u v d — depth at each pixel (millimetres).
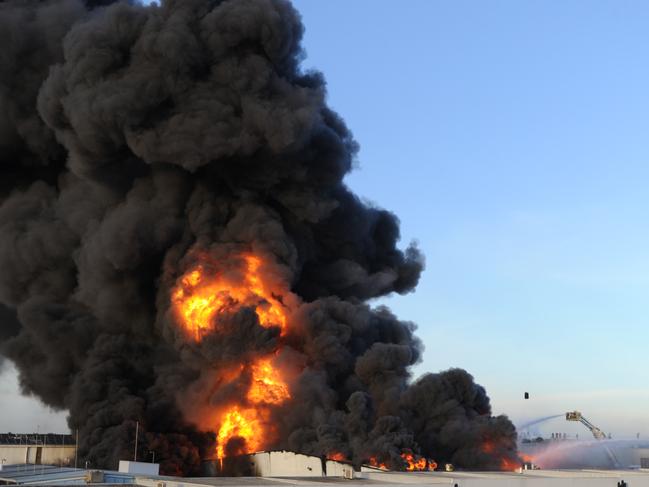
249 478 68812
